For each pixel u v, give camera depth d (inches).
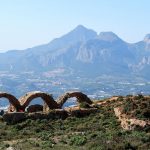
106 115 2060.8
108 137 1609.3
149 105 1955.0
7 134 1850.4
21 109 2367.1
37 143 1592.0
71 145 1577.3
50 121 2052.2
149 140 1553.9
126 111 1929.1
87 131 1809.8
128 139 1552.7
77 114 2142.0
